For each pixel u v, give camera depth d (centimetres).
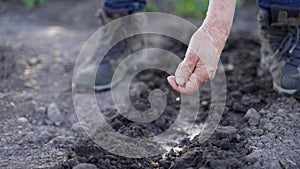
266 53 216
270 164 166
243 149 174
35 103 221
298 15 200
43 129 203
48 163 177
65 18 322
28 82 238
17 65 248
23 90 232
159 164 174
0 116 211
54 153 183
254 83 221
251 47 255
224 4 163
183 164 168
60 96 229
